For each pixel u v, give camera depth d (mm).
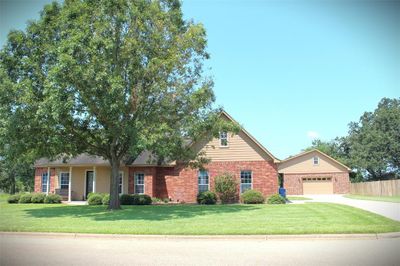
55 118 18125
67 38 19375
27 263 9602
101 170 35375
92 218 19172
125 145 23547
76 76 18516
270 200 30016
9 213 22391
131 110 21859
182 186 33031
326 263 9312
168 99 21781
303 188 53344
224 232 13648
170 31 22234
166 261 9695
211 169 32625
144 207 26156
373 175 70062
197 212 21891
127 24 20859
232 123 23766
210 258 10016
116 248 11664
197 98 22078
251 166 32219
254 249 11273
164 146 20375
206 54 23141
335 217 17953
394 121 67812
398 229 13898
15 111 19703
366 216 18156
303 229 13977
